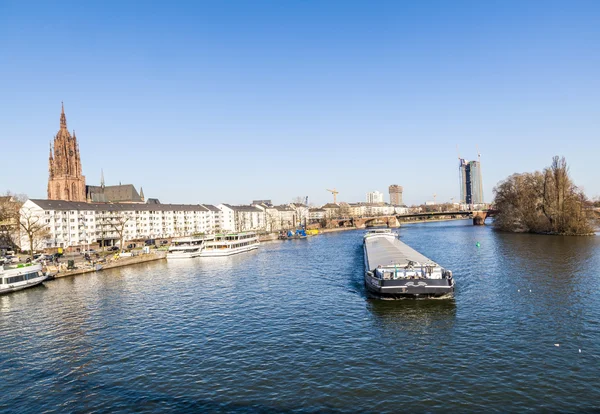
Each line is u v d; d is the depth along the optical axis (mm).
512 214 177750
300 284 72438
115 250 145375
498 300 54562
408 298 56312
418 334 42000
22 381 34250
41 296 69125
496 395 28562
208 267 103438
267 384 31500
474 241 143000
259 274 87188
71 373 35531
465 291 60719
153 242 184250
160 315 53781
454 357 35562
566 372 31984
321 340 41125
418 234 196625
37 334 47469
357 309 52562
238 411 27562
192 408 28266
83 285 78938
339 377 32219
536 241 131375
